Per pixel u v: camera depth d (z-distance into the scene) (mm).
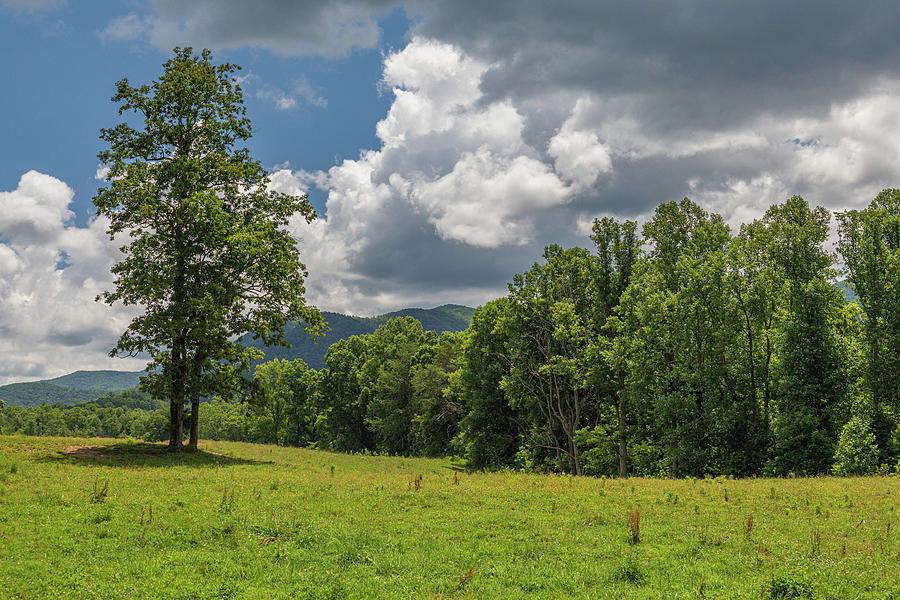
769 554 14156
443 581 12070
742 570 12984
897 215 46469
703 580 11883
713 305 43938
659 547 14875
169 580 11805
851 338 44156
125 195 33750
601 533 16250
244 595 11094
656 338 43938
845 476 34500
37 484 21484
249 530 15703
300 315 38812
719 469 43750
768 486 25781
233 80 38812
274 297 37938
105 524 15812
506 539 15609
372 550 14391
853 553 14133
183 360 35344
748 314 47375
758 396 47844
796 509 19828
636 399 43781
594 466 48625
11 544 13734
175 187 34562
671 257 49406
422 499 20969
